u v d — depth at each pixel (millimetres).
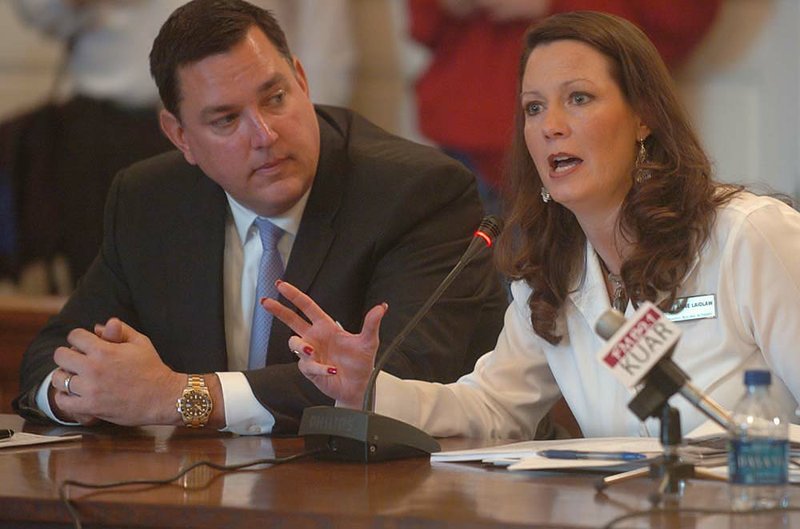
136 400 9539
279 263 11156
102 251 11945
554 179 8992
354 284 10891
